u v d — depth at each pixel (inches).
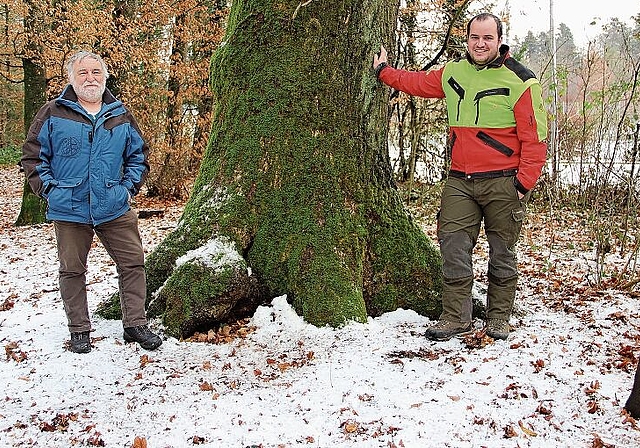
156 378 135.1
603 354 146.3
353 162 171.0
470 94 149.3
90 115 146.9
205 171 182.1
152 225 444.8
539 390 125.0
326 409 118.6
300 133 168.6
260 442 107.6
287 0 166.7
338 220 167.8
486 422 112.4
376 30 169.0
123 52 499.2
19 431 113.1
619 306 187.9
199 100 589.0
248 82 172.7
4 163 1116.5
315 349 148.6
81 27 457.1
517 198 149.7
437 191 491.2
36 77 466.6
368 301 173.2
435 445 105.2
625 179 253.1
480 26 144.6
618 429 109.6
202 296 158.9
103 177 146.6
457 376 131.9
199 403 122.6
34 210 465.1
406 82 160.9
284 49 168.2
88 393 128.4
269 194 171.2
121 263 153.0
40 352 150.0
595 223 266.1
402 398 122.0
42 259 306.0
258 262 170.4
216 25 558.6
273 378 134.1
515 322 170.6
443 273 157.6
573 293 208.2
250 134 172.4
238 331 160.9
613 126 322.0
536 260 277.0
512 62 147.9
